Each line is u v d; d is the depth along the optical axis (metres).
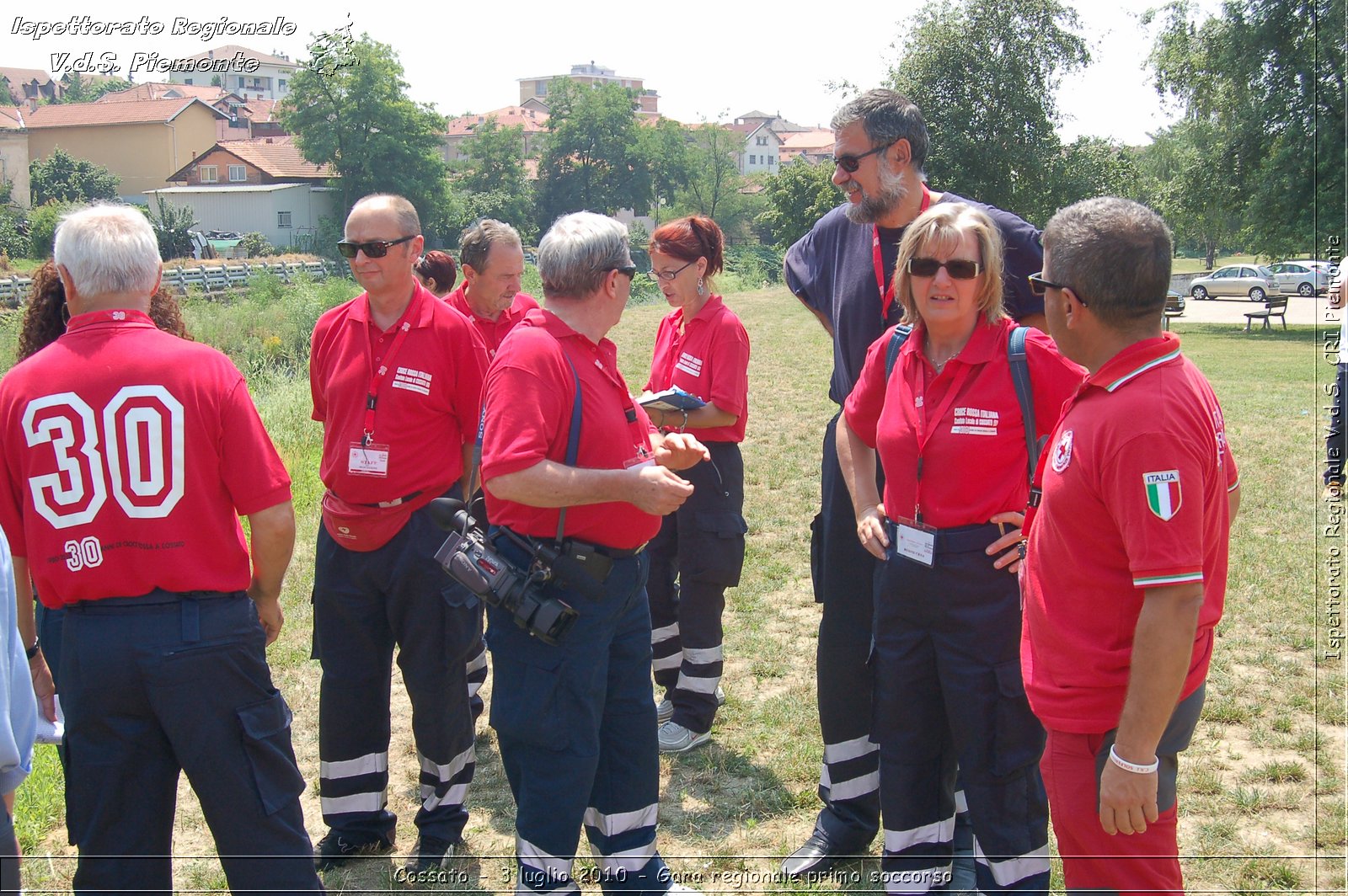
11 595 2.47
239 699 2.78
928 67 35.66
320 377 3.82
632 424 3.14
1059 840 2.56
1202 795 3.97
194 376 2.75
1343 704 4.65
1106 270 2.26
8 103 96.12
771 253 64.88
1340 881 3.39
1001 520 2.87
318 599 3.75
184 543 2.71
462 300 4.93
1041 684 2.50
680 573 4.55
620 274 3.00
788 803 4.09
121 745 2.72
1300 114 24.50
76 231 2.73
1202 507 2.20
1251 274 38.97
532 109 137.50
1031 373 2.87
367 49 48.66
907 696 3.07
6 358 14.22
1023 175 35.91
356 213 3.56
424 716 3.70
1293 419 12.24
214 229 52.81
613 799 3.23
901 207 3.36
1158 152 28.86
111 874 2.76
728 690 5.13
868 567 3.50
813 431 11.66
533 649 3.00
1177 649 2.18
